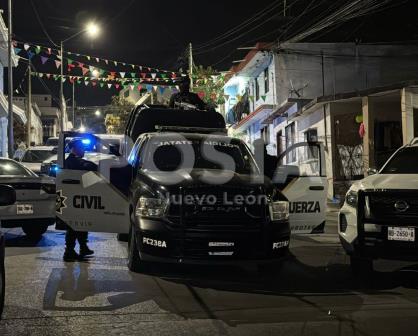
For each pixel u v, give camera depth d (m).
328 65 25.28
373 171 8.13
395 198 6.36
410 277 7.00
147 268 6.95
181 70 28.67
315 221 7.98
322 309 5.43
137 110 10.97
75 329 4.64
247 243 6.39
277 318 5.09
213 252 6.33
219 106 38.84
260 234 6.44
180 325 4.82
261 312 5.30
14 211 9.16
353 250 6.64
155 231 6.36
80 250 8.20
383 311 5.37
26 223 9.41
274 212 6.61
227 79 31.14
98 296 5.78
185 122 10.41
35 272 6.89
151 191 6.59
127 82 24.91
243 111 32.62
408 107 16.45
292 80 25.28
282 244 6.61
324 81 25.25
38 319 4.91
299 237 10.66
